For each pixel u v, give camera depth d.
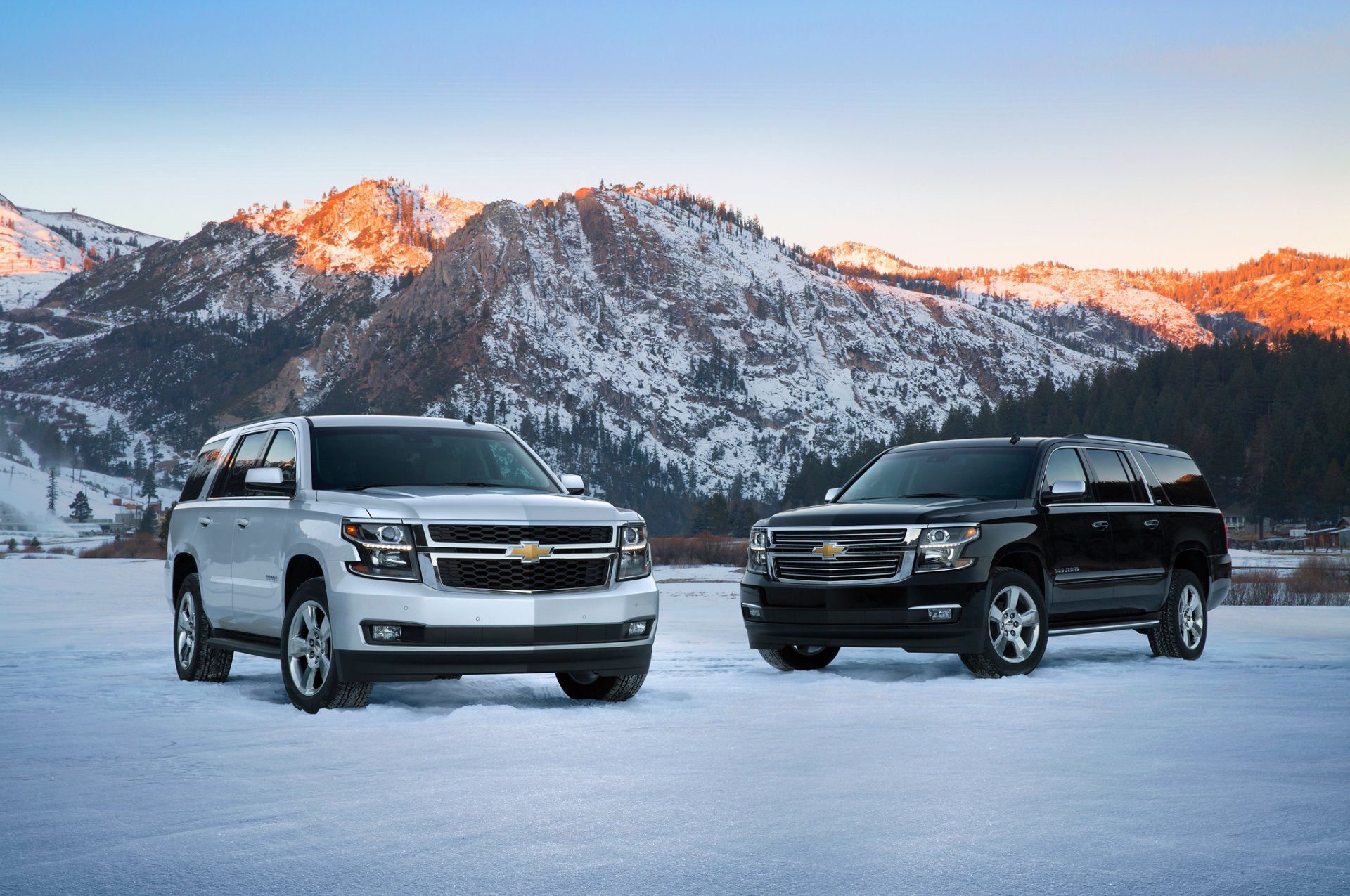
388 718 8.16
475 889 4.12
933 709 8.52
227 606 10.16
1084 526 11.65
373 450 9.97
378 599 8.32
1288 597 32.38
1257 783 5.86
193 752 6.82
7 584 36.88
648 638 9.09
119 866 4.43
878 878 4.23
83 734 7.48
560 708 8.63
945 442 12.81
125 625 18.94
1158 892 4.03
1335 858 4.45
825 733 7.47
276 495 9.70
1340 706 8.63
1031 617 10.90
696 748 6.92
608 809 5.34
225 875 4.30
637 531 9.32
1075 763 6.40
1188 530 12.87
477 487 9.61
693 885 4.16
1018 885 4.12
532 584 8.66
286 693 9.99
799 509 11.82
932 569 10.55
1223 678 10.46
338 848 4.66
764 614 11.26
